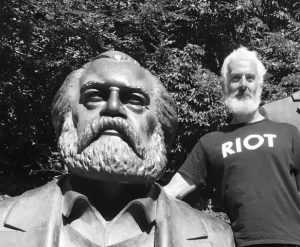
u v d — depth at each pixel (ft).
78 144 6.82
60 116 7.31
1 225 6.68
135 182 6.86
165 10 25.32
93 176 6.72
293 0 31.17
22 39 24.97
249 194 7.83
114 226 6.81
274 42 26.86
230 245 7.27
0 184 26.99
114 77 6.94
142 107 7.08
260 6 27.76
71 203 6.72
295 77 24.29
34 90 27.58
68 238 6.65
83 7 24.58
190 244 6.87
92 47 24.52
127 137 6.77
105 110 6.78
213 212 22.79
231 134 8.45
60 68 25.13
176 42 27.30
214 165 8.39
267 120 8.45
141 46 24.71
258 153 8.03
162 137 7.34
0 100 26.73
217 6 26.20
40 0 24.16
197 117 23.81
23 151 29.35
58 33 24.43
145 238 6.84
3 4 23.30
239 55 8.66
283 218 7.68
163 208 7.01
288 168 7.98
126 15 25.09
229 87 8.68
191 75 24.41
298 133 8.30
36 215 6.72
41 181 28.30
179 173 8.79
